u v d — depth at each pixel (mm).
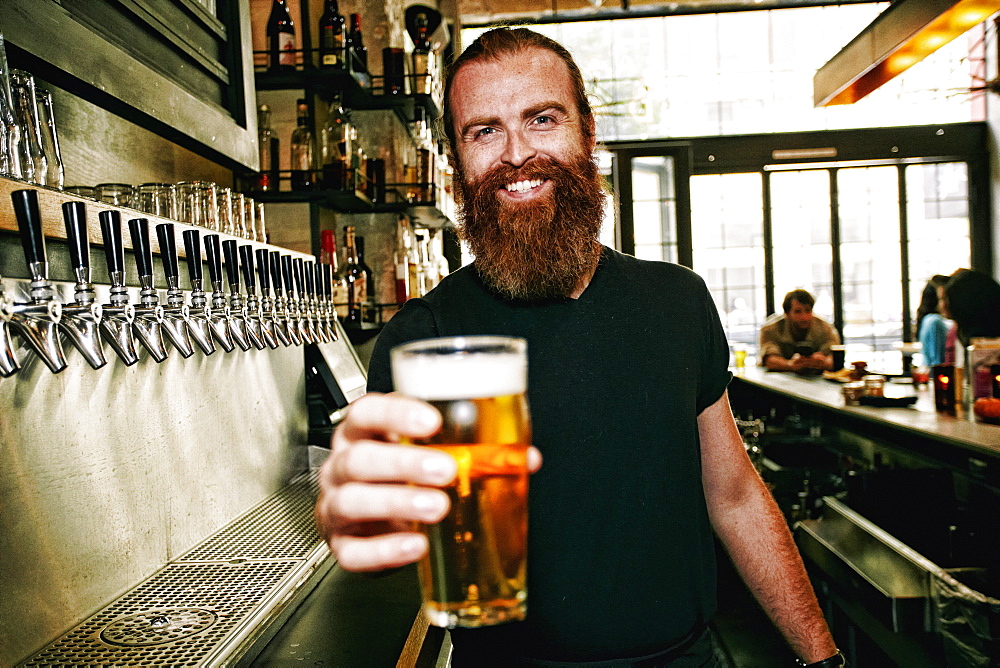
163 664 871
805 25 8148
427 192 3143
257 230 1913
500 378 482
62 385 1003
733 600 2973
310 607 1155
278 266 1647
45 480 961
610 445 1037
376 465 439
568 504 1020
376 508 442
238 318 1442
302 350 1996
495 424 478
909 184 8289
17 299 918
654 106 8258
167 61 1488
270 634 1025
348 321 2682
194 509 1358
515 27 1146
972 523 2289
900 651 2068
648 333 1091
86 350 953
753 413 5238
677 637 1027
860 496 2619
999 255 8023
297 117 2516
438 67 3670
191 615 1021
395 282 3119
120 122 1644
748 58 8219
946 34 3143
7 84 1072
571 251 1055
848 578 2311
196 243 1308
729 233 8336
